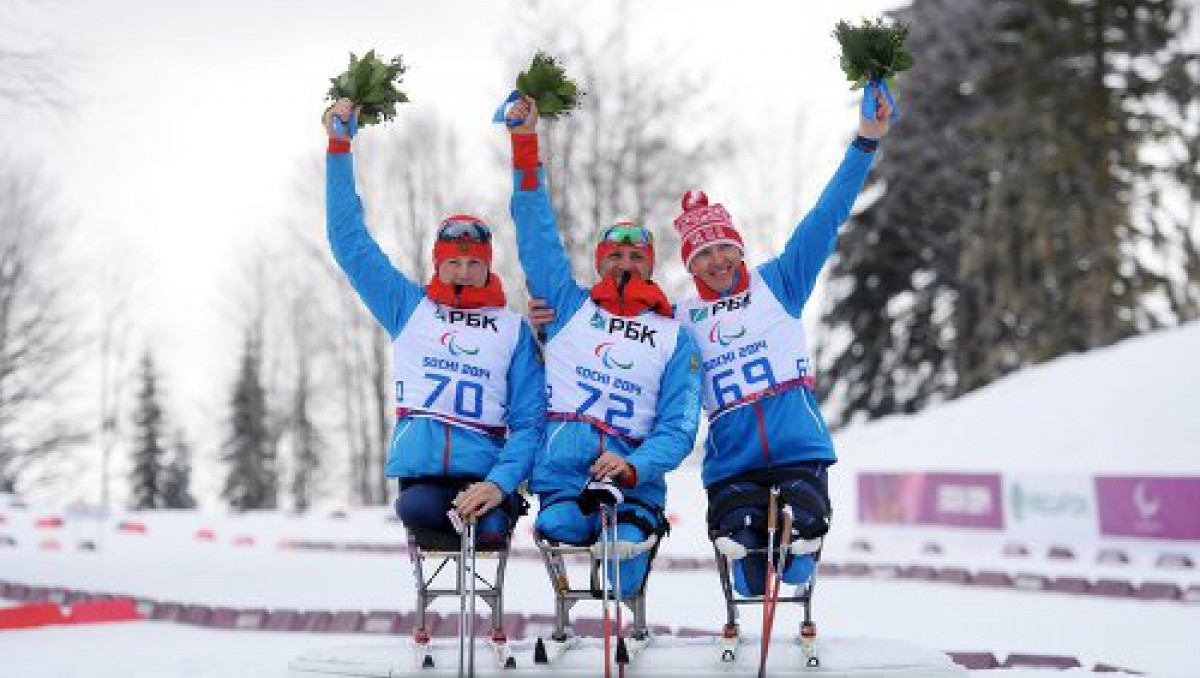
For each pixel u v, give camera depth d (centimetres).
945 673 1652
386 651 1780
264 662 2345
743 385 1758
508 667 1655
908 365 14300
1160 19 11412
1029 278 12344
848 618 3838
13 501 10906
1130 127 11488
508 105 1823
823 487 1719
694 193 1919
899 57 1781
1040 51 11850
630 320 1745
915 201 13600
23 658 2700
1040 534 6247
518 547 6662
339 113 1808
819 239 1800
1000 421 8531
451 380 1742
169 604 3709
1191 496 5588
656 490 1722
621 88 11206
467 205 13825
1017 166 12188
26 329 12031
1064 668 2558
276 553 6844
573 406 1722
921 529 6869
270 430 18300
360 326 16150
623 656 1555
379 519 10000
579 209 10962
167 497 16788
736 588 1720
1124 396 8006
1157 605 4209
